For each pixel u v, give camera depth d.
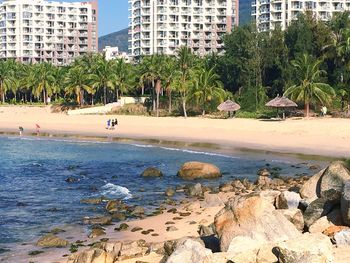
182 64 98.62
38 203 28.59
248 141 60.16
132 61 184.62
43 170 43.56
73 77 115.69
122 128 80.25
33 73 133.00
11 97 150.75
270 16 166.88
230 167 42.47
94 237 20.72
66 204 28.19
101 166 45.56
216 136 66.19
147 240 19.44
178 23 185.38
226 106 83.56
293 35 98.88
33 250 19.23
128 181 36.53
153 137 69.25
